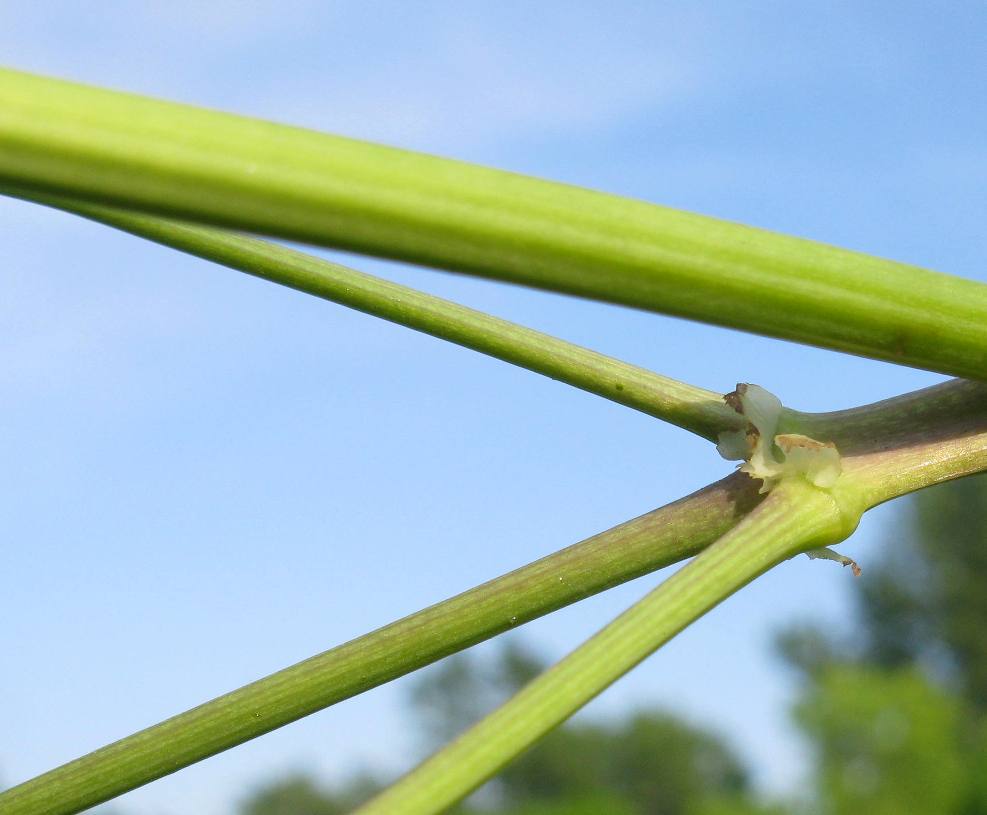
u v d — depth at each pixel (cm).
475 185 10
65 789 12
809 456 12
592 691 11
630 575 12
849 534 12
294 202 10
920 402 13
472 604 12
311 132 10
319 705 12
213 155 10
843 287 11
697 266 11
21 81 10
